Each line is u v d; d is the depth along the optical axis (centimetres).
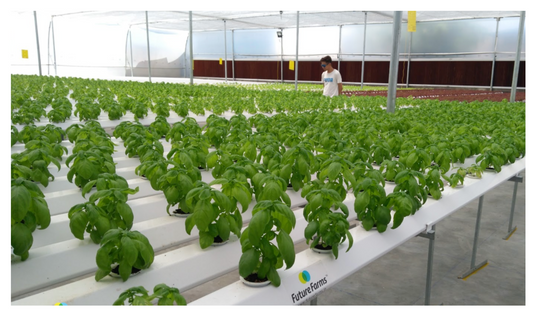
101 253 236
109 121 820
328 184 374
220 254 311
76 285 252
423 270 520
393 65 906
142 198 405
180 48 3947
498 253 574
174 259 291
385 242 339
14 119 687
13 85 1229
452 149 557
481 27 2631
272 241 328
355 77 3228
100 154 397
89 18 3080
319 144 560
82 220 268
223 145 508
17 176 319
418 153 448
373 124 699
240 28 3547
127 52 3581
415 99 1405
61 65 3266
